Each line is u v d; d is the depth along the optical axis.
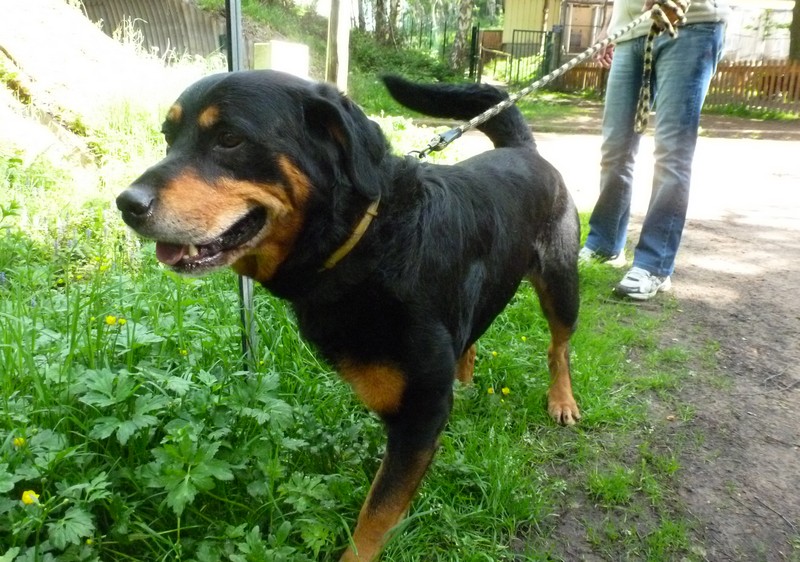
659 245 1.63
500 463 0.94
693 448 1.06
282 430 0.86
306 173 0.73
